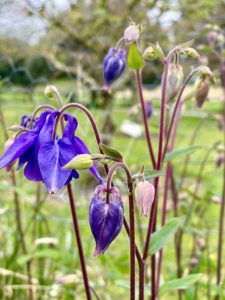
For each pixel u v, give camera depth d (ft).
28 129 0.55
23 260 0.89
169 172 0.79
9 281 0.95
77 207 1.07
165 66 0.65
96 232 0.48
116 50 0.75
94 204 0.48
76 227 0.61
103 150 0.49
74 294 0.95
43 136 0.48
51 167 0.46
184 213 1.00
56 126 0.48
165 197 0.79
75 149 0.49
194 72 0.66
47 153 0.47
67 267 0.98
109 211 0.47
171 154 0.67
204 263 0.95
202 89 0.71
